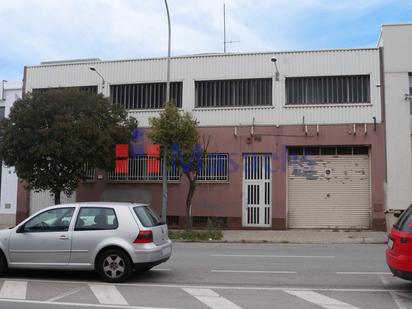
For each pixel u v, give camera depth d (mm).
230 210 23188
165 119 20766
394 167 21844
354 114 22453
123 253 9305
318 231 22000
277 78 23266
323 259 12984
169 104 21297
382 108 22203
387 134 22031
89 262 9398
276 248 16219
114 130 21422
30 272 10477
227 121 23641
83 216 9664
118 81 25312
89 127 20438
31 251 9602
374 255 13922
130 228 9383
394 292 8461
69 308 7234
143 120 24703
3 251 9703
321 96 22969
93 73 25703
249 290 8633
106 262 9375
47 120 20703
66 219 9695
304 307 7289
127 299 7859
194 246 17031
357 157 22625
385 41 22391
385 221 21719
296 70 23203
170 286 9016
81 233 9484
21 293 8328
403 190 21688
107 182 24781
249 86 23750
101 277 9672
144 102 25031
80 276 10039
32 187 21797
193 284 9250
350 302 7641
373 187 22016
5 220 27141
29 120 20625
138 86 25203
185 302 7629
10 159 21000
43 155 20500
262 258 13203
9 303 7562
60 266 9484
